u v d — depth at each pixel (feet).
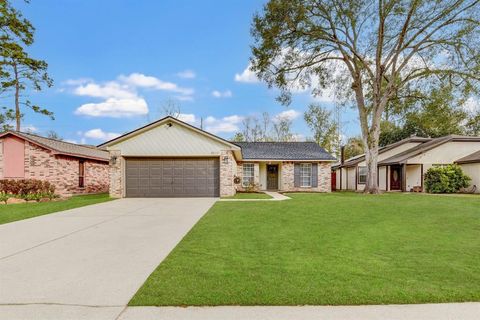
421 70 58.59
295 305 10.82
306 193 61.82
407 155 71.82
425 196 49.49
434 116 60.03
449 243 19.54
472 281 12.96
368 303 10.96
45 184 49.57
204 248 18.29
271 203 40.32
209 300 11.13
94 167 68.44
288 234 22.15
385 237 21.20
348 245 19.03
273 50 59.26
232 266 14.93
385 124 104.78
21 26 79.36
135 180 51.96
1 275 13.96
